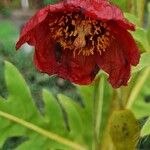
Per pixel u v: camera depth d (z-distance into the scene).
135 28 0.19
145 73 0.24
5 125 0.24
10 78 0.24
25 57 0.56
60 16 0.20
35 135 0.25
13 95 0.24
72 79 0.20
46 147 0.25
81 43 0.20
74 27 0.20
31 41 0.20
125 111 0.21
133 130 0.21
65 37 0.20
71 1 0.19
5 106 0.24
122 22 0.18
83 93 0.26
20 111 0.25
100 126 0.24
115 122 0.21
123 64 0.19
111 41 0.20
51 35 0.20
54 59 0.20
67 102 0.26
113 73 0.20
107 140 0.23
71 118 0.25
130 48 0.19
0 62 0.55
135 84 0.24
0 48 0.56
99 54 0.20
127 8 0.22
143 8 0.22
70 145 0.25
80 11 0.19
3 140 0.24
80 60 0.20
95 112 0.24
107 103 0.24
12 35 0.39
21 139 0.48
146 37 0.20
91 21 0.20
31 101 0.25
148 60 0.20
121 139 0.21
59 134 0.25
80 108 0.26
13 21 0.54
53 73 0.20
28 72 0.56
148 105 0.25
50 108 0.25
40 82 0.55
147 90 0.25
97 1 0.19
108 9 0.19
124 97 0.23
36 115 0.25
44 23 0.20
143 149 0.43
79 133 0.25
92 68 0.20
